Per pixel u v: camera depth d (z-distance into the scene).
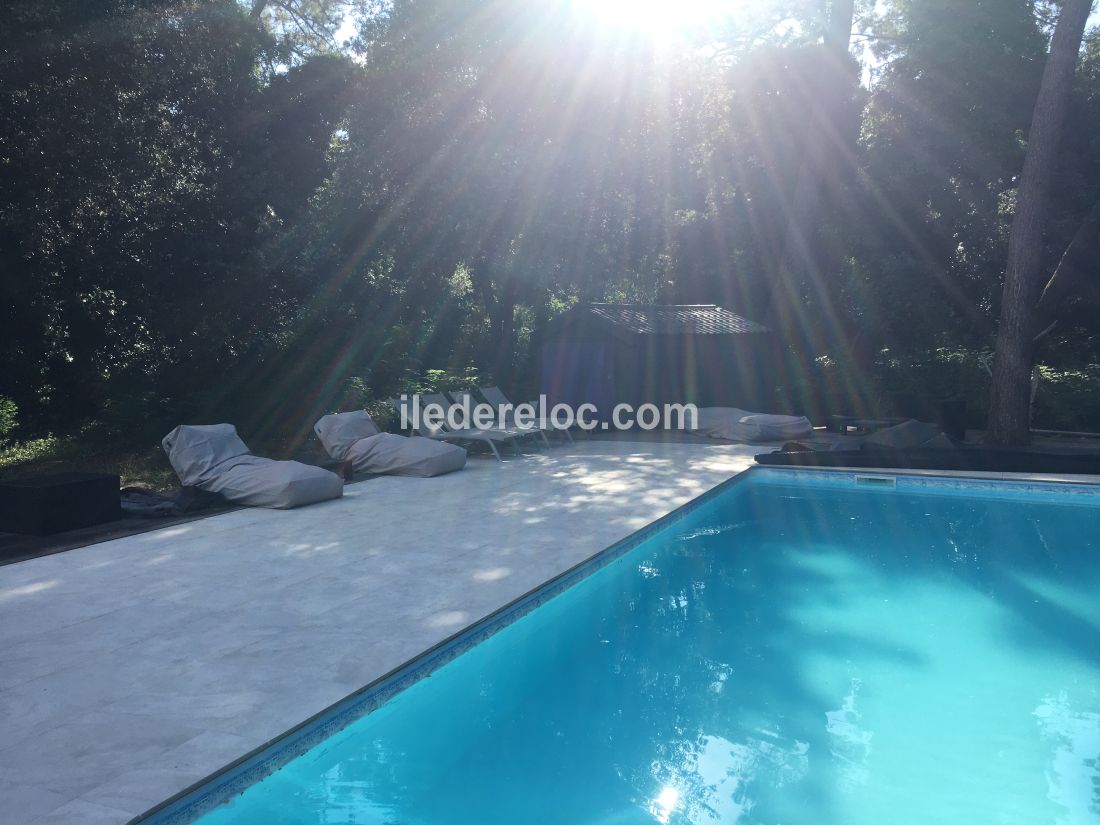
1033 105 19.73
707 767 4.06
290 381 17.30
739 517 9.58
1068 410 16.41
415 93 21.72
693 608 6.52
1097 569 7.59
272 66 19.98
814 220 21.62
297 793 3.74
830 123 21.33
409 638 4.91
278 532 7.71
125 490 9.43
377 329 20.16
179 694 4.12
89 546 7.14
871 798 3.80
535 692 4.97
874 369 19.83
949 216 21.02
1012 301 14.17
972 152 20.31
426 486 10.26
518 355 23.64
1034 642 5.79
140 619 5.26
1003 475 10.94
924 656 5.55
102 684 4.25
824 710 4.72
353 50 22.72
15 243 14.99
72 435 14.93
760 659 5.47
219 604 5.56
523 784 3.86
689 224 25.66
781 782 3.88
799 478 11.71
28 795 3.18
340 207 20.78
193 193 16.95
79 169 15.30
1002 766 4.05
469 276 24.66
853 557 7.96
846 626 6.11
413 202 21.91
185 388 16.05
